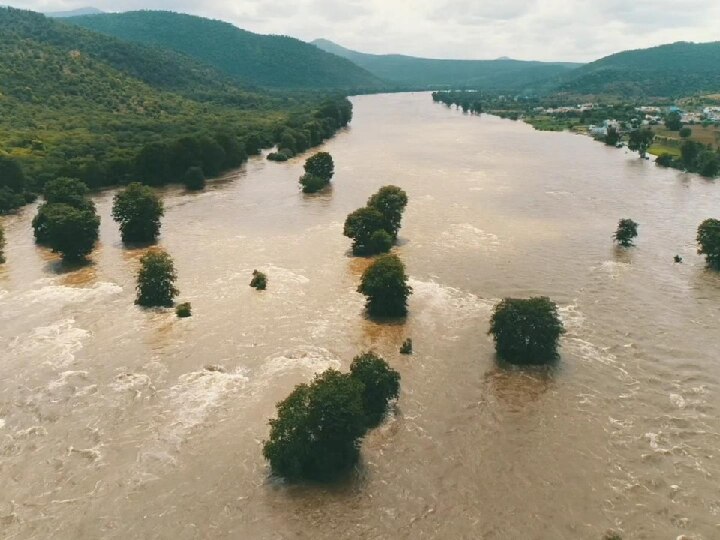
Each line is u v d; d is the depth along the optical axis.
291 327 65.88
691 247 92.75
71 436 47.69
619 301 72.44
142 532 38.47
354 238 90.94
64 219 85.19
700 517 39.44
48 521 39.31
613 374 56.34
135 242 96.62
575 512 39.84
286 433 42.38
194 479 42.97
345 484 42.62
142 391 53.75
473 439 47.25
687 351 60.50
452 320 67.69
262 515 39.78
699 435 47.59
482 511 40.00
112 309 70.62
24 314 69.31
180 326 66.12
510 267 83.81
